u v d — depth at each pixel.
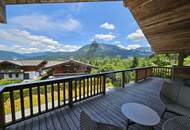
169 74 8.84
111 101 4.45
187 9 3.92
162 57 14.82
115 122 3.05
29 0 3.49
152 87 6.53
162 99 3.18
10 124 2.74
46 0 3.59
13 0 3.38
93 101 4.42
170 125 1.81
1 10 3.19
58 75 19.73
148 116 2.41
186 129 1.88
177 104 3.15
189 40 5.22
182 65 6.76
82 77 4.27
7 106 4.52
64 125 2.87
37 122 2.98
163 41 6.17
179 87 3.30
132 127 2.86
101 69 19.47
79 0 3.84
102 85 5.20
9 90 2.66
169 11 4.32
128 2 4.88
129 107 2.72
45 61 31.84
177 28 4.93
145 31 6.11
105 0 4.18
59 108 3.71
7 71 25.72
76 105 4.04
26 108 4.22
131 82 7.96
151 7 4.52
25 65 27.69
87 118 1.83
